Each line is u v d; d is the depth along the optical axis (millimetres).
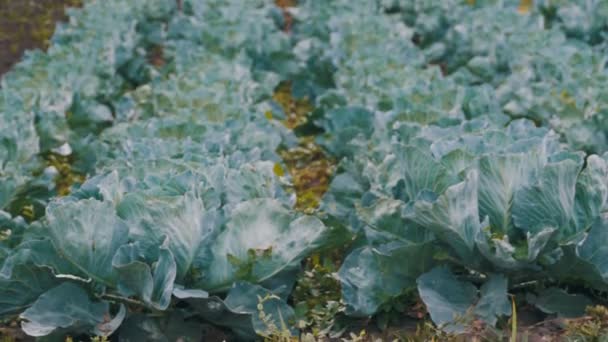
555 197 3227
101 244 3182
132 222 3221
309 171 4457
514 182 3240
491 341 3158
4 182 3746
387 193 3547
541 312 3330
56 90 4609
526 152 3340
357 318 3373
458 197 3182
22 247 3234
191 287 3268
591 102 4219
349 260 3418
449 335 3178
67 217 3135
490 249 3236
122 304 3217
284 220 3266
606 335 3102
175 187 3316
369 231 3486
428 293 3256
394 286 3346
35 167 4105
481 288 3283
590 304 3289
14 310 3256
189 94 4500
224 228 3332
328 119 4637
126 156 3861
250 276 3279
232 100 4461
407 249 3307
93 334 3215
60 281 3240
